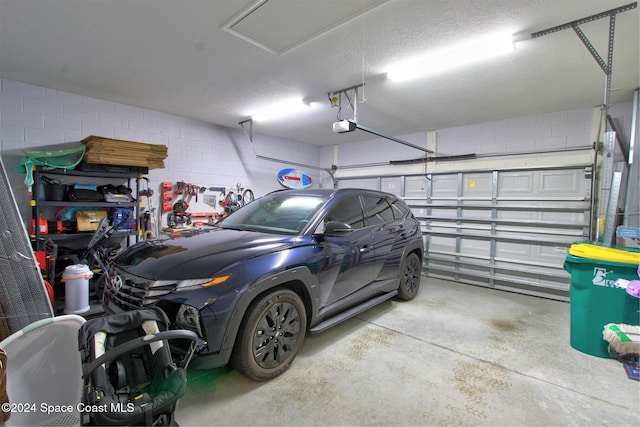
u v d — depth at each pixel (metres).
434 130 6.52
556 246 5.10
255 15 2.63
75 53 3.32
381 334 3.37
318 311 2.79
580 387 2.45
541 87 4.09
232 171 6.59
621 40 2.90
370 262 3.47
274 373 2.43
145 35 2.97
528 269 5.33
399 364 2.73
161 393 1.54
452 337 3.34
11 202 2.48
